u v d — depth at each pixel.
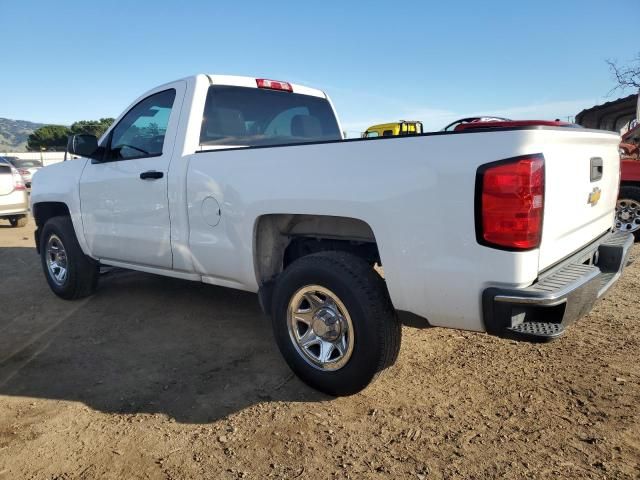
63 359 3.85
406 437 2.70
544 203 2.39
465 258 2.46
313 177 2.95
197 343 4.09
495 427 2.77
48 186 5.23
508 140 2.33
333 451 2.61
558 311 2.43
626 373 3.32
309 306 3.18
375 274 2.90
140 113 4.36
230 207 3.44
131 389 3.34
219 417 2.96
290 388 3.29
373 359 2.86
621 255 3.20
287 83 4.77
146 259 4.23
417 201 2.55
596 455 2.50
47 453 2.66
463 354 3.69
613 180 3.55
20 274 6.62
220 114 4.11
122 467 2.53
